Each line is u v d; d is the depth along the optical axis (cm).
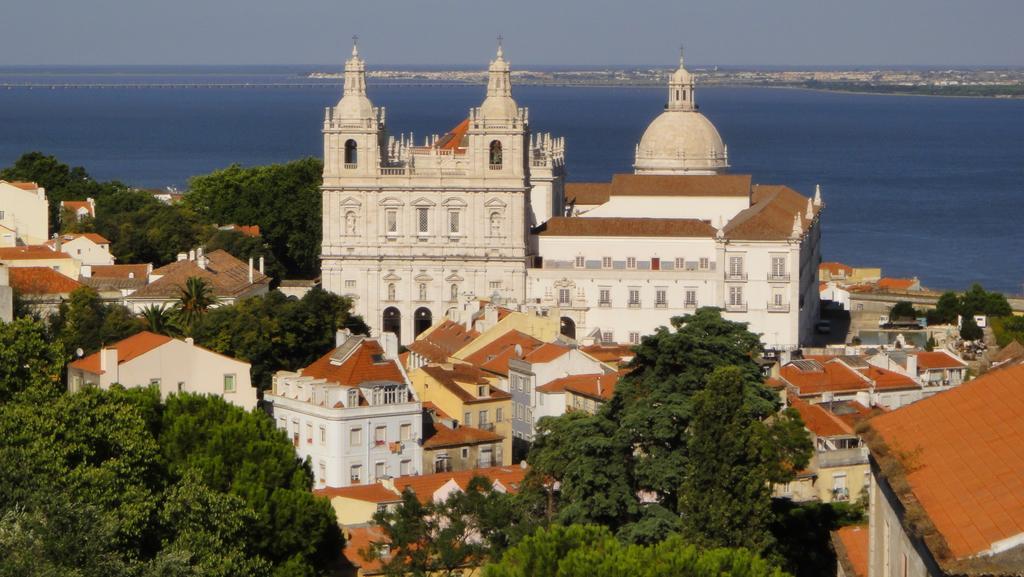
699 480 18838
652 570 14688
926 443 12756
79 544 15675
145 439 19750
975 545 10675
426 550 19912
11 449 17275
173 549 17000
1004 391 13025
